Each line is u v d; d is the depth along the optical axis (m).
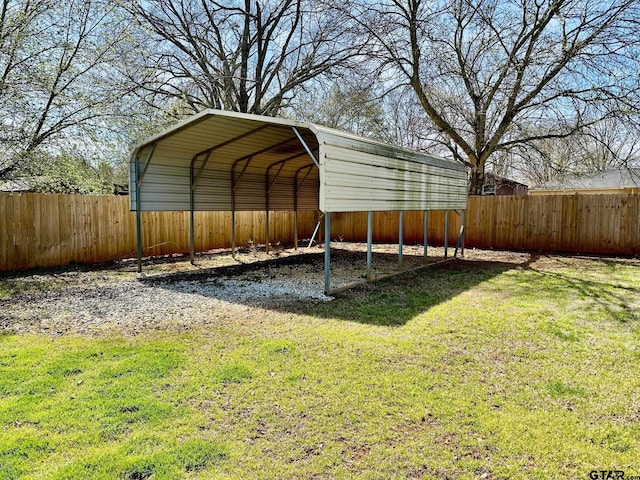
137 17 9.39
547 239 10.58
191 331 3.90
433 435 2.15
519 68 11.26
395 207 6.69
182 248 9.99
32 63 7.04
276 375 2.88
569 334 3.84
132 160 7.14
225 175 9.00
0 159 7.21
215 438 2.11
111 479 1.78
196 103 13.51
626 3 9.79
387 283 6.33
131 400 2.49
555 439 2.12
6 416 2.29
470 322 4.20
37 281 6.43
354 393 2.62
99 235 8.38
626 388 2.72
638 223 9.44
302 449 2.03
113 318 4.36
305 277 6.89
